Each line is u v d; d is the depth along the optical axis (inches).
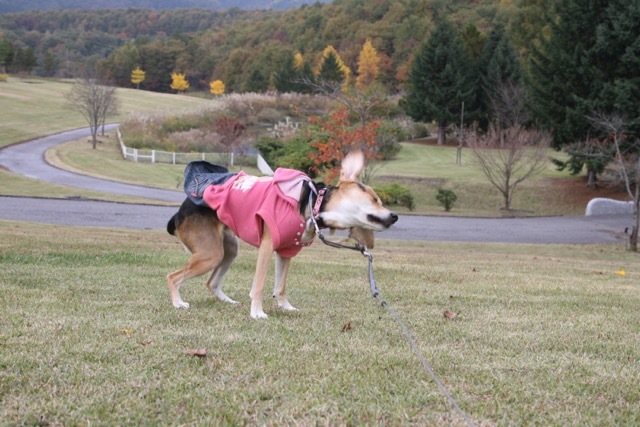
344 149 997.2
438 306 276.2
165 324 210.8
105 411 132.4
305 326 216.5
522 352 194.7
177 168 1626.5
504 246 805.9
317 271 386.3
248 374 158.9
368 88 1863.9
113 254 412.2
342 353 181.5
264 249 222.5
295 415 133.7
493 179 1396.4
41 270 325.1
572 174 1387.8
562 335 220.8
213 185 231.6
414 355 182.4
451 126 1854.1
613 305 300.7
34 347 174.4
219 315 228.4
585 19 1291.8
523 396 151.2
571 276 456.1
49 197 1051.3
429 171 1488.7
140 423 127.8
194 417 131.2
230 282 323.6
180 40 5113.2
